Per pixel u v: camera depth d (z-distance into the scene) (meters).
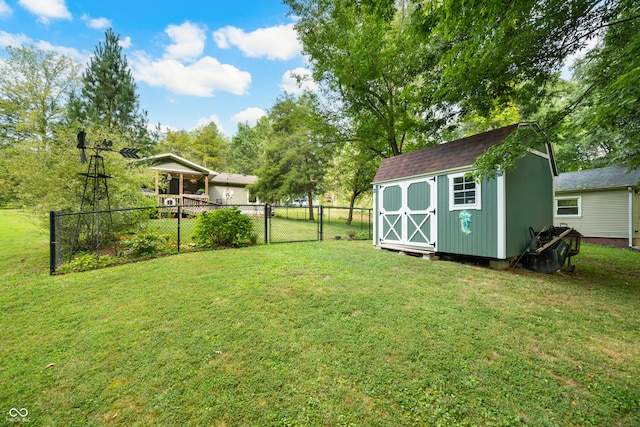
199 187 21.09
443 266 5.29
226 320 2.81
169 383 1.89
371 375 1.99
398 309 3.15
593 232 10.48
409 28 5.59
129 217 6.56
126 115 17.78
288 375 1.98
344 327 2.70
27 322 2.74
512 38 4.45
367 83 9.70
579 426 1.58
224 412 1.65
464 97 6.62
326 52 9.64
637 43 3.02
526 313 3.12
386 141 11.07
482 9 3.57
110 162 6.29
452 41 6.00
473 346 2.39
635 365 2.18
